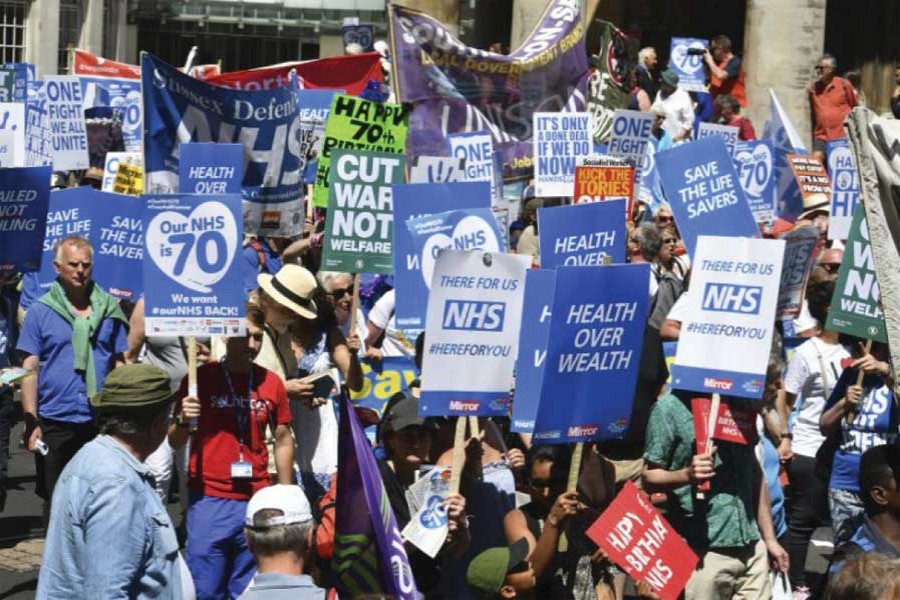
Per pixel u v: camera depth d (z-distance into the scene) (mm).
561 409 26766
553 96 52094
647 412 35156
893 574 18781
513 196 54438
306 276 33906
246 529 22469
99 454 22922
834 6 104000
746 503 30891
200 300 30703
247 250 44344
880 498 26234
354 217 38469
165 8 130125
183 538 39125
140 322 37500
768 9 83562
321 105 55656
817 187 55312
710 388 29984
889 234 24297
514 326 27250
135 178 54406
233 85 64438
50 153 57406
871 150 24312
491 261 27000
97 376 37406
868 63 102500
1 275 39969
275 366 33969
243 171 43312
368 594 23234
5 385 39250
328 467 33906
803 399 38906
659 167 38281
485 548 27375
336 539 24031
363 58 66188
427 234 31891
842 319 33562
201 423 30734
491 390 27125
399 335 40906
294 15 130750
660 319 41969
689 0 107812
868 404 35188
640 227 43438
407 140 51031
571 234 31422
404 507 27125
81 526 22562
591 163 46812
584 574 27688
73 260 37094
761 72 83688
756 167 52812
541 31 52125
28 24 116750
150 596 22859
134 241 43469
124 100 66312
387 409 28141
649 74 78312
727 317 29938
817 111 81188
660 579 27297
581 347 26891
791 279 35719
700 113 78438
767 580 31312
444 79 51125
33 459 51875
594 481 27875
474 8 112688
